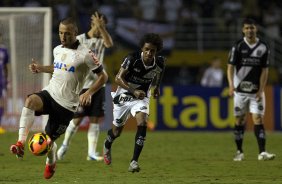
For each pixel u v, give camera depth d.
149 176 23.42
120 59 61.09
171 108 47.72
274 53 63.53
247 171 25.17
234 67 29.25
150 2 65.25
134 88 23.81
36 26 42.59
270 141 40.06
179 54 62.91
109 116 47.06
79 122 28.91
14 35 42.66
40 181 21.89
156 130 47.62
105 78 20.58
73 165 27.05
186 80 61.81
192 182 21.73
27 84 43.09
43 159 29.19
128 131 47.06
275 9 66.00
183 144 37.53
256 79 29.09
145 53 22.69
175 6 65.44
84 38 28.61
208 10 65.38
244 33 28.86
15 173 24.27
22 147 19.03
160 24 62.84
